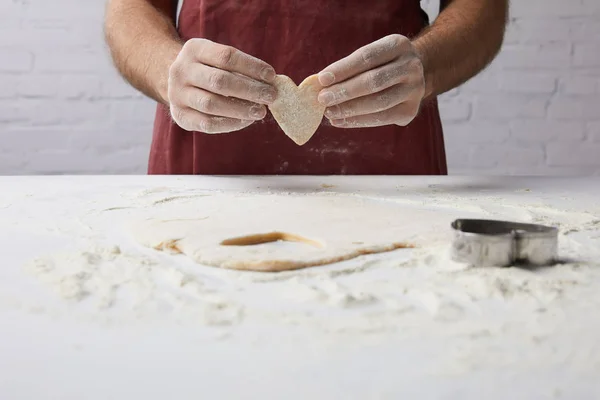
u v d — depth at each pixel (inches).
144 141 100.0
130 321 17.9
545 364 15.2
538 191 42.5
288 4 54.3
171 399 13.7
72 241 27.0
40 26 97.4
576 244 26.6
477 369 15.0
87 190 40.7
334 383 14.4
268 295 20.3
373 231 28.0
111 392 13.9
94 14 97.7
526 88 97.7
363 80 38.0
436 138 58.7
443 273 22.0
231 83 37.5
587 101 97.7
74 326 17.5
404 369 15.1
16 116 98.5
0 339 16.6
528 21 96.6
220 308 18.8
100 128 99.5
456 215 33.3
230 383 14.4
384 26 55.3
